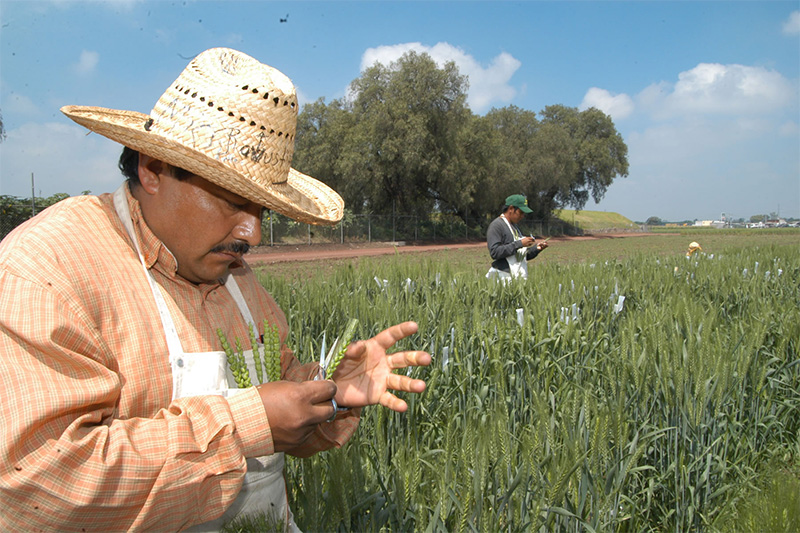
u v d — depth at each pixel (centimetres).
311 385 124
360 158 3928
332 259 2634
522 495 219
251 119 138
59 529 105
